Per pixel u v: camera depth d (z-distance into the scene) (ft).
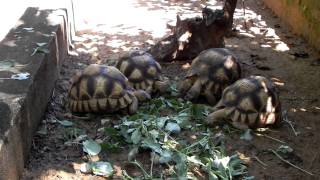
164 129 7.84
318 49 11.71
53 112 8.61
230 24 10.94
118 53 11.50
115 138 7.67
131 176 6.77
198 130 7.98
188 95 8.93
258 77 8.19
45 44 8.83
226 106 8.00
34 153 7.26
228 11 10.79
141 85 8.91
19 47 8.65
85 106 8.22
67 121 8.20
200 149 7.34
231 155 7.33
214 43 10.96
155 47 11.03
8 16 10.80
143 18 14.37
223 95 8.23
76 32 12.88
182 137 7.77
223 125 8.07
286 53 11.74
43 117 8.32
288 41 12.63
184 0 16.74
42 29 9.69
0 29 10.02
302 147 7.64
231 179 6.64
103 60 11.05
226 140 7.72
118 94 8.13
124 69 9.00
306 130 8.16
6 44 8.79
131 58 9.12
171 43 10.85
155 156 7.12
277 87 9.83
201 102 9.02
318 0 11.69
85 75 8.32
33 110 7.44
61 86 9.64
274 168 7.07
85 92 8.18
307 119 8.54
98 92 8.11
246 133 7.79
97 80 8.16
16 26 9.86
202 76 8.91
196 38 10.91
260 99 7.84
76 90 8.33
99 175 6.75
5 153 5.89
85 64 10.84
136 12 14.97
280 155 7.39
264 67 10.73
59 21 10.27
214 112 8.08
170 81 9.96
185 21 10.85
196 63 9.16
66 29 11.08
